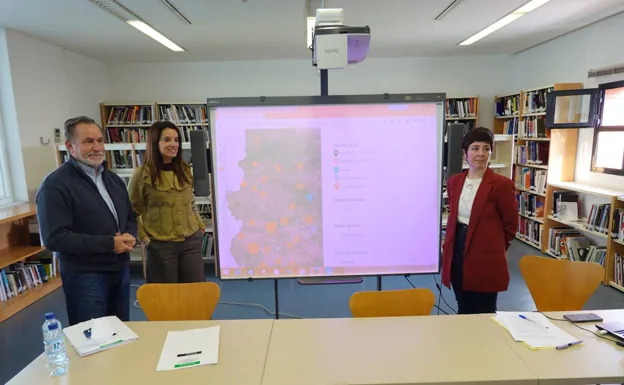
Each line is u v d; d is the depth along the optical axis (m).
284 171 1.97
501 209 2.00
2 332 2.92
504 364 1.29
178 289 1.84
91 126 1.89
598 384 1.22
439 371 1.26
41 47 4.48
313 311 3.24
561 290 2.02
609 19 3.96
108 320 1.64
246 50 5.29
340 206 2.01
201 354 1.38
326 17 1.87
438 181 2.01
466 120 6.10
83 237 1.83
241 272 2.05
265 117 1.93
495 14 3.80
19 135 4.11
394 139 1.96
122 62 6.02
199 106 5.89
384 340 1.47
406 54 5.91
